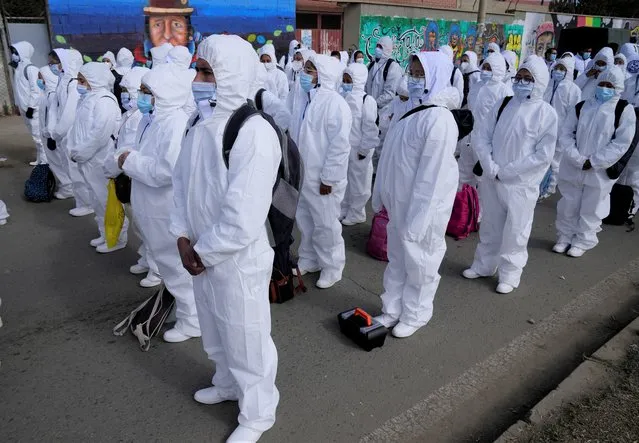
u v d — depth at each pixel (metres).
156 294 3.76
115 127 4.77
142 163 3.33
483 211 4.51
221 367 2.85
